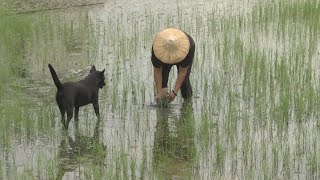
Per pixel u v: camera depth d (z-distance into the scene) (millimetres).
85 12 32562
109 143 15984
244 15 30609
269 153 14906
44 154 15273
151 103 19109
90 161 14742
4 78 21344
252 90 19484
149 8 33469
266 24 27453
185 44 18562
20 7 33656
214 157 14797
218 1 34906
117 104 18922
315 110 17703
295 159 14539
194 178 13703
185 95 19359
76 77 21750
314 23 26953
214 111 18109
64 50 25141
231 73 21344
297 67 21062
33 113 17875
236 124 16906
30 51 25172
